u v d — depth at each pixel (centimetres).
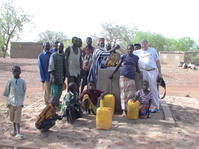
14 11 3092
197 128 471
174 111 593
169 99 747
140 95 507
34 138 399
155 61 554
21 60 2383
